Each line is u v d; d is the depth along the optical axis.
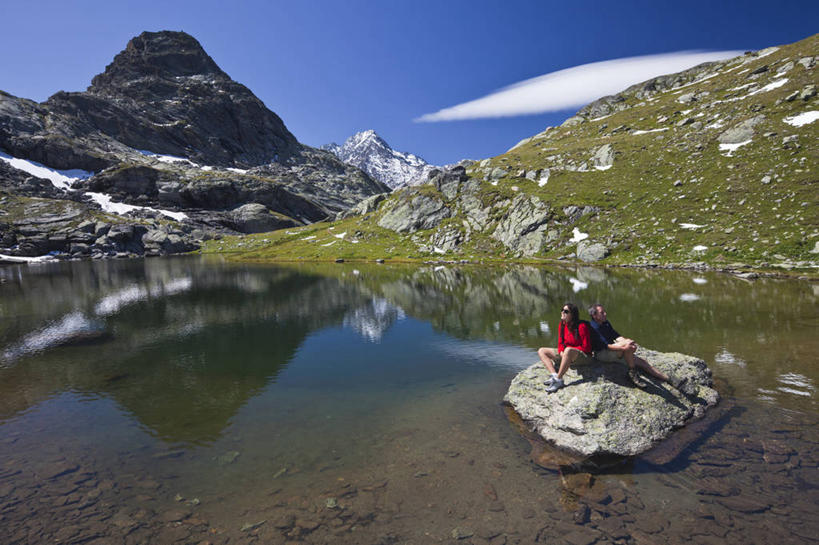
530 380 11.34
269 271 65.75
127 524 6.45
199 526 6.38
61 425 10.50
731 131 77.06
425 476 7.72
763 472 7.28
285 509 6.80
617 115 138.50
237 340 20.14
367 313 26.92
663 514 6.30
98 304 32.06
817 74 82.69
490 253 81.62
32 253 115.31
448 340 19.02
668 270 48.47
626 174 84.62
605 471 7.68
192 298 35.00
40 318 26.42
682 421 9.35
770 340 16.05
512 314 24.89
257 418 10.80
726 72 126.81
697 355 14.42
